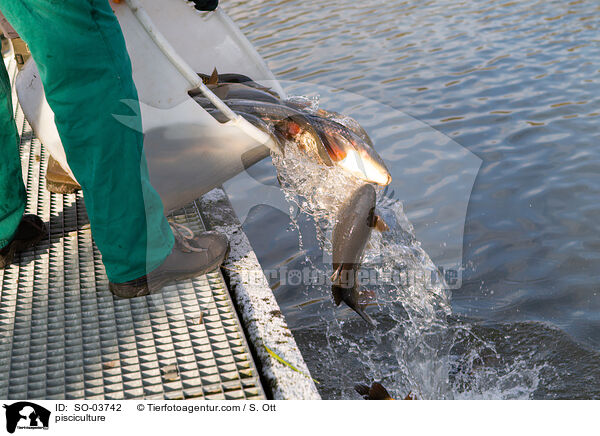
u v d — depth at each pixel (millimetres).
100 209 2385
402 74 7219
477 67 7340
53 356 2422
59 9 2066
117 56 2205
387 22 9305
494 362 3102
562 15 9070
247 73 3162
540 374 3021
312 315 3449
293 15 9883
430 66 7430
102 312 2662
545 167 4984
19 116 4543
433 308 3004
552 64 7273
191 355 2414
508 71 7160
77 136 2258
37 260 3018
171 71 2326
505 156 5207
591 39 7992
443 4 10125
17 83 2721
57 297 2762
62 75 2160
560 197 4555
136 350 2445
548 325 3359
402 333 3199
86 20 2107
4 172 2713
